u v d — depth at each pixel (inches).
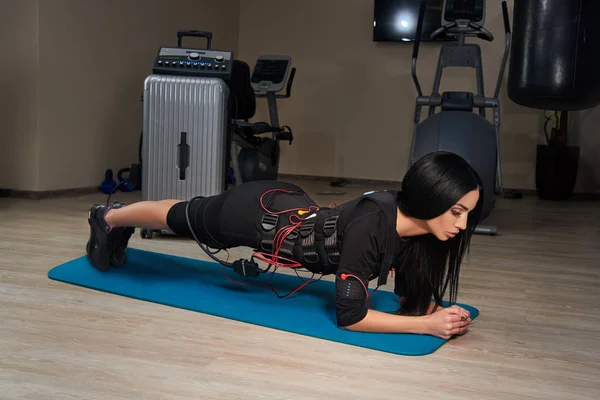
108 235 97.3
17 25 185.8
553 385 64.5
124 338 72.6
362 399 59.3
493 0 252.2
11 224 141.5
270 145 191.5
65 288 91.4
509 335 79.6
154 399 57.6
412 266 77.4
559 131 235.3
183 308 84.5
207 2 266.5
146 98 133.0
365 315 74.9
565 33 147.8
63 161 197.9
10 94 188.2
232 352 69.7
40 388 58.7
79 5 199.3
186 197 133.9
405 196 71.0
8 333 72.5
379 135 274.4
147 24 232.1
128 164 228.4
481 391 62.3
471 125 150.2
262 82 215.6
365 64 273.4
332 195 231.1
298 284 98.3
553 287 105.3
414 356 70.4
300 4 281.4
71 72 198.2
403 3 261.6
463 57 176.1
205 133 132.0
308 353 70.1
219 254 120.8
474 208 72.9
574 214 198.2
